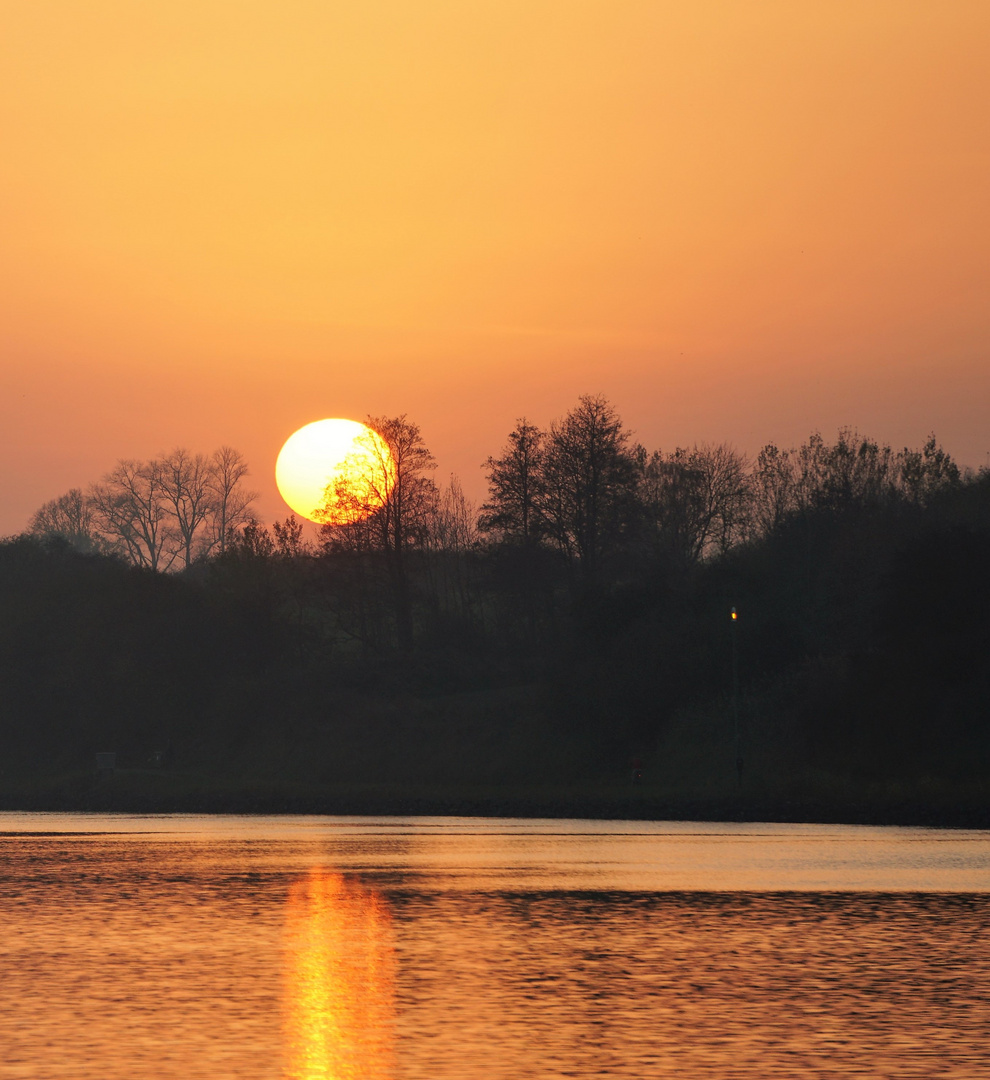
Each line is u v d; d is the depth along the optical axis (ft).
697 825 484.33
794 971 199.72
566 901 279.90
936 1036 159.12
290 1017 169.78
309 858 375.04
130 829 499.51
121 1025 164.76
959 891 290.97
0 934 238.89
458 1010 174.19
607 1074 142.82
